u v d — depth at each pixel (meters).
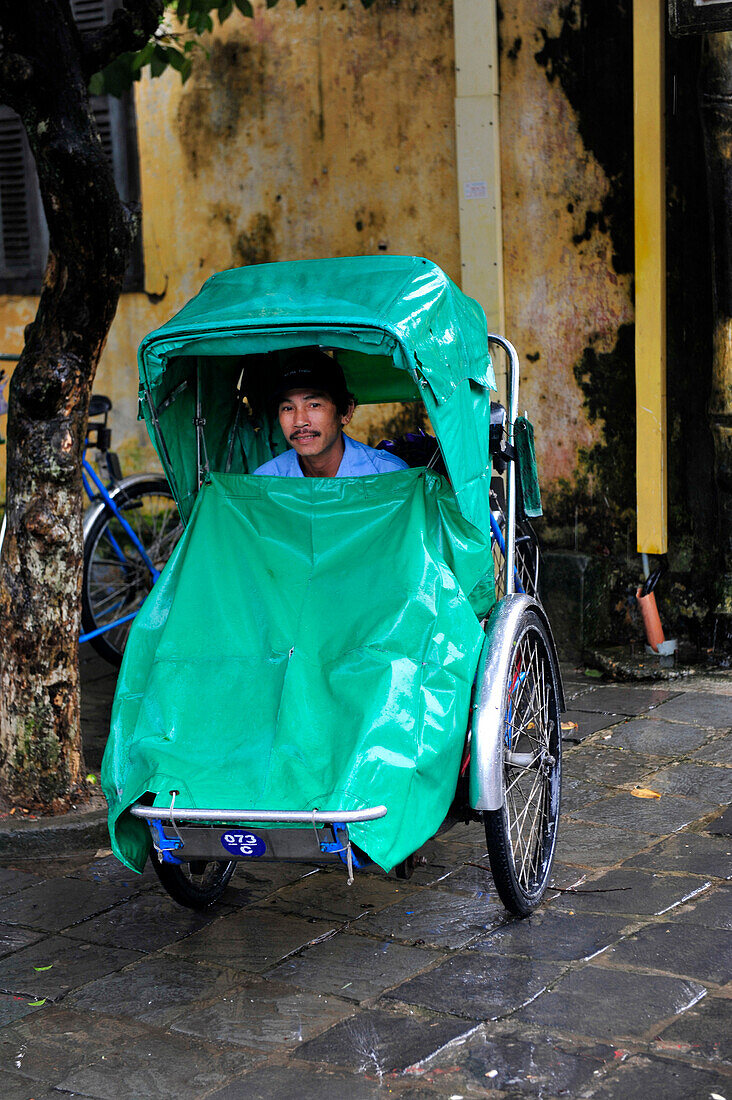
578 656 5.92
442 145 6.26
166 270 7.12
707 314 5.62
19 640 4.04
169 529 6.53
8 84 3.68
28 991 3.10
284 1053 2.75
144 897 3.66
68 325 3.99
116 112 7.13
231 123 6.80
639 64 5.52
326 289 3.17
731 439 5.46
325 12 6.44
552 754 3.60
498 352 6.12
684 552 5.86
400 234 6.46
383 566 3.11
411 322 2.99
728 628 5.62
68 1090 2.65
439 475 3.19
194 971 3.16
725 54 5.19
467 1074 2.62
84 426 4.11
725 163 5.28
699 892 3.47
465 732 3.05
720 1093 2.51
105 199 3.84
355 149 6.50
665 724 4.95
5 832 3.96
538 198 6.00
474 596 3.32
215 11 6.73
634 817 4.04
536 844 3.51
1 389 5.33
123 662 3.21
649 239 5.60
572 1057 2.66
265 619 3.13
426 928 3.34
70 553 4.07
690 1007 2.85
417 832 2.85
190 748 2.96
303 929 3.38
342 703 2.93
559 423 6.09
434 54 6.19
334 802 2.73
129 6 3.91
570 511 6.12
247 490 3.27
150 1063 2.74
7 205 7.62
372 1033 2.80
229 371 3.62
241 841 2.87
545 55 5.87
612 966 3.06
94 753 5.04
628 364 5.87
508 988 2.97
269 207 6.79
